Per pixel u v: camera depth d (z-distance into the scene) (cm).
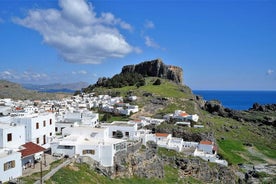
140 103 19888
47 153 8144
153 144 11388
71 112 13775
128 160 8788
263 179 12694
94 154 7994
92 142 8425
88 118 12056
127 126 11144
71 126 10156
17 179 5862
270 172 13600
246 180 12594
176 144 12556
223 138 17750
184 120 16750
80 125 10538
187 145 13362
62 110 15500
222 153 14488
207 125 18438
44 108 16225
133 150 9338
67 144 7912
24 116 8806
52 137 8981
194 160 11488
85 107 19262
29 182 5841
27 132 8356
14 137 7125
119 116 17600
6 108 13400
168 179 9788
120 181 8006
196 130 15112
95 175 7381
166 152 11794
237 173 13050
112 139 8988
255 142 18575
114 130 11156
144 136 10919
